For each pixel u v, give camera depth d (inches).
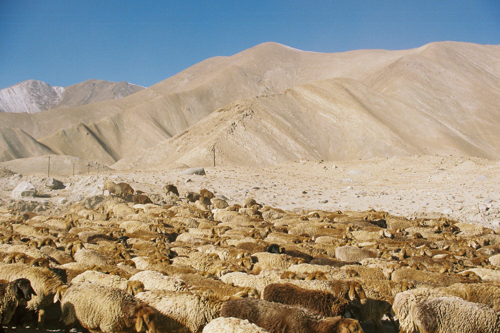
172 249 725.3
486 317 399.2
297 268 601.6
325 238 891.4
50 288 449.4
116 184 1421.0
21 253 559.8
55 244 695.7
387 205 1619.1
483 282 555.2
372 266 631.2
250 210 1273.4
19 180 1738.4
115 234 837.2
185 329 415.2
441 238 962.1
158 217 1067.3
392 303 472.1
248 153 6122.1
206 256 652.1
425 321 412.8
